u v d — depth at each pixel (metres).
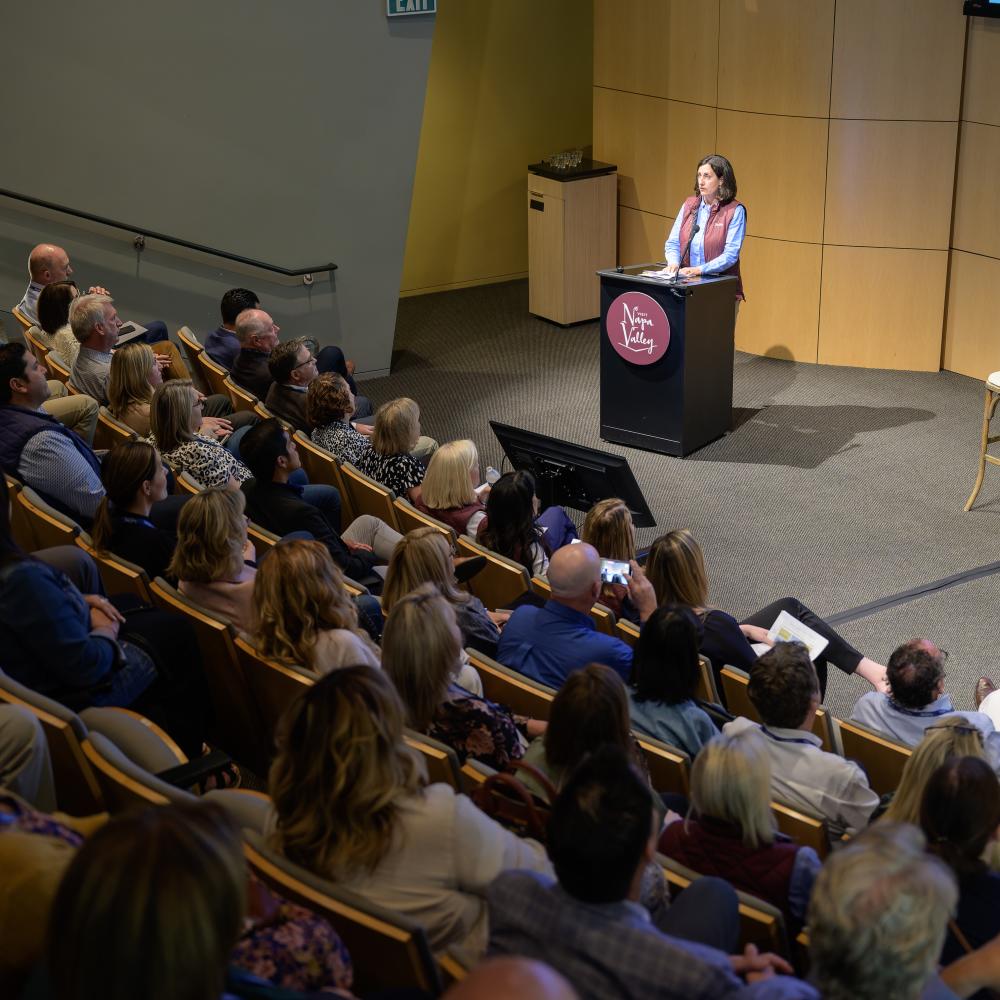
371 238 8.66
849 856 1.72
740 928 2.23
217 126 7.98
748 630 4.55
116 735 2.58
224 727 3.38
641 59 9.55
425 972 1.81
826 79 8.41
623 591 4.18
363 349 8.97
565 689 2.52
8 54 7.43
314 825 2.00
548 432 7.93
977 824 2.36
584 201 9.87
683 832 2.50
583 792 1.71
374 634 3.73
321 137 8.25
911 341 8.81
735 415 8.15
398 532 4.79
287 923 1.78
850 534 6.41
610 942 1.65
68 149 7.72
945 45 8.02
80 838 1.88
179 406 4.71
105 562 3.51
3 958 1.61
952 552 6.19
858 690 5.12
